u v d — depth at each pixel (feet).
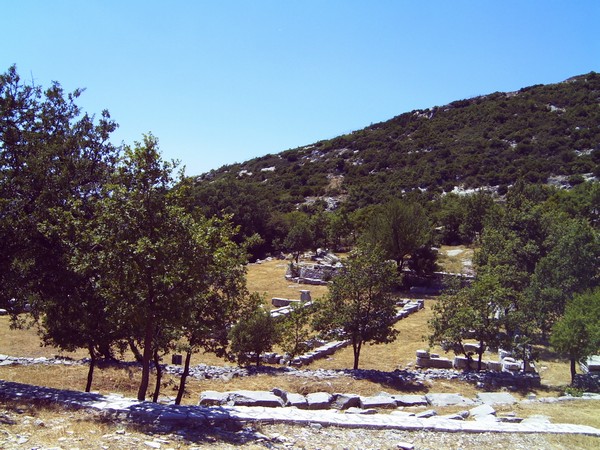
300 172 308.19
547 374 70.33
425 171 256.32
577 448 34.88
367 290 68.74
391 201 137.39
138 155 36.68
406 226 130.72
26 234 43.57
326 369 69.46
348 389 57.88
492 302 71.46
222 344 49.78
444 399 51.98
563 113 274.57
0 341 81.30
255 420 35.63
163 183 37.73
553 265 85.05
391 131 328.90
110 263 35.27
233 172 359.05
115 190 36.76
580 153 231.50
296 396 48.67
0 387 41.27
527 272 92.84
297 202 265.13
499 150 257.14
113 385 57.36
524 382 63.67
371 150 308.60
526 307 81.05
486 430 37.37
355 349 69.26
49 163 45.60
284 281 147.74
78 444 28.32
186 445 30.22
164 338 43.68
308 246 172.24
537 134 260.62
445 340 72.64
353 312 67.82
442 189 234.38
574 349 60.80
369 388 58.23
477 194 176.24
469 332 69.97
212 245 38.81
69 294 44.75
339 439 33.96
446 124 308.40
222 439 31.94
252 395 48.24
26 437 28.89
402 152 291.79
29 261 44.52
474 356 81.76
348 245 189.57
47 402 37.27
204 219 41.27
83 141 49.55
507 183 223.51
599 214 144.15
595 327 60.03
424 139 296.71
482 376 64.59
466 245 171.01
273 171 328.49
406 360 80.07
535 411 47.21
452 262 149.69
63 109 50.55
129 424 33.14
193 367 65.62
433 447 33.78
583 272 82.43
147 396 54.24
